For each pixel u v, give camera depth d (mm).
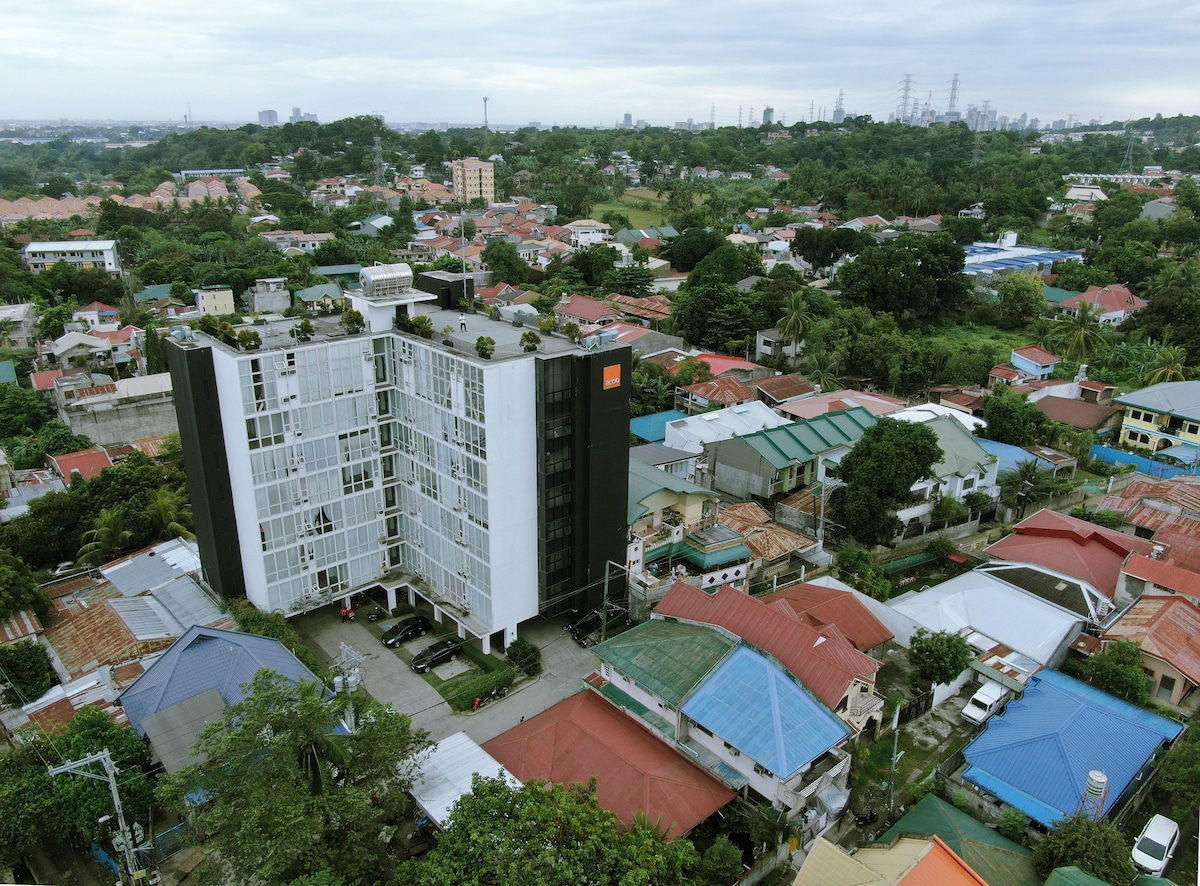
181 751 33375
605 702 40688
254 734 28609
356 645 48250
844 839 34781
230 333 43844
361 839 29203
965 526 64438
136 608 46594
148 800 32062
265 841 26438
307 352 44312
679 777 35219
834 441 68438
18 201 197250
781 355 104438
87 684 40438
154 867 31375
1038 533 56938
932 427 67938
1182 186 187625
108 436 79312
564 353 43250
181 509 59094
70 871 32469
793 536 57688
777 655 40125
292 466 45219
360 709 36031
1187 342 99250
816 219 190125
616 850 27406
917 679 44062
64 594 49344
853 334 102812
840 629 45469
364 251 163250
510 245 155250
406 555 52125
